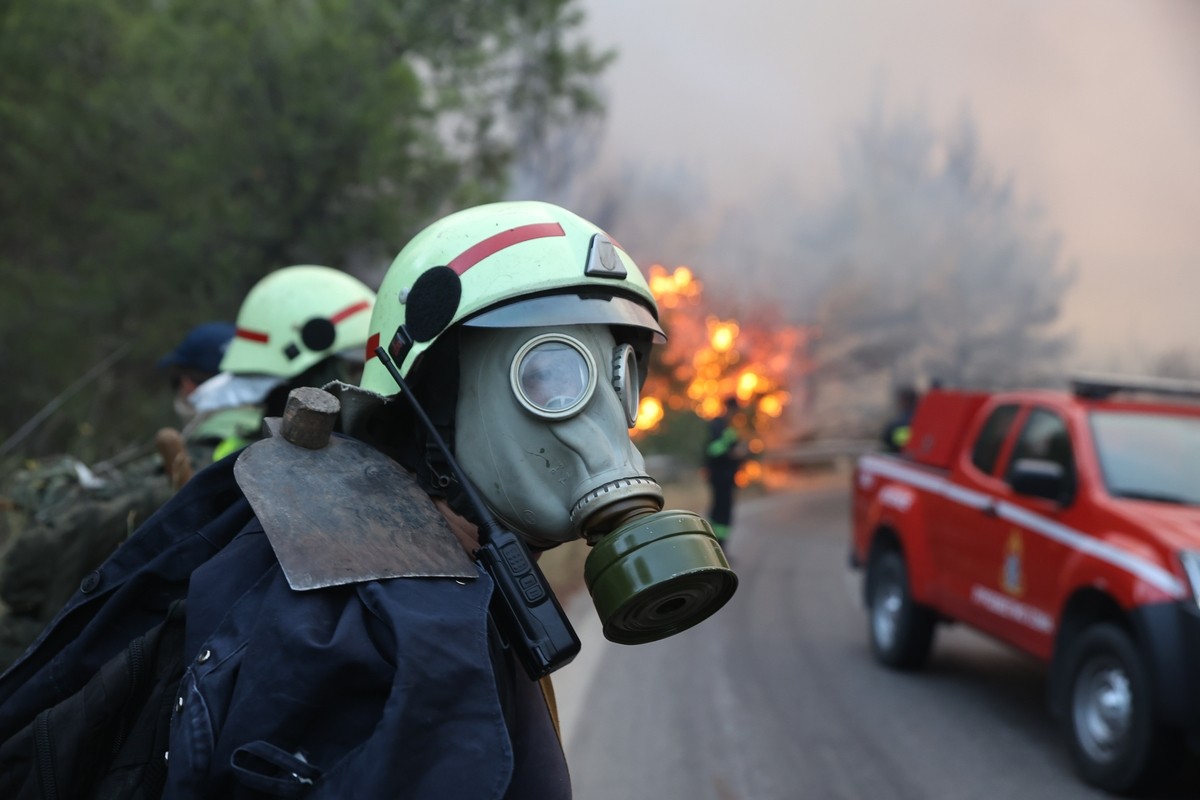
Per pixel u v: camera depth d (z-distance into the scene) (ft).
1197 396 20.85
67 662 5.18
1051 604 19.40
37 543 9.16
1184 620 16.12
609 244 5.46
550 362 5.21
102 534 9.39
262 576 4.78
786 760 18.48
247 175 33.22
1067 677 18.45
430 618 4.50
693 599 5.29
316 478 4.91
